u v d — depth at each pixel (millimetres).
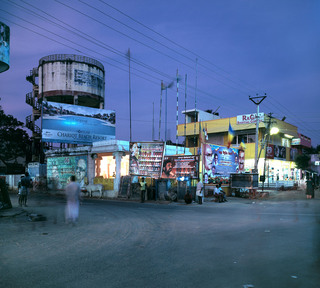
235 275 4934
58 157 32250
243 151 29734
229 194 26828
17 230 9211
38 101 37500
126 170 26188
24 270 5242
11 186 38250
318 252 6379
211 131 43719
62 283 4590
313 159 50406
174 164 22312
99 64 39000
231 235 8375
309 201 20312
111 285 4500
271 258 5926
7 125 46938
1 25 14500
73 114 34719
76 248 6910
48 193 31219
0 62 14680
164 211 14953
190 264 5578
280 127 42562
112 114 38062
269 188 34750
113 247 7012
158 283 4582
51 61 36031
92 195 27234
